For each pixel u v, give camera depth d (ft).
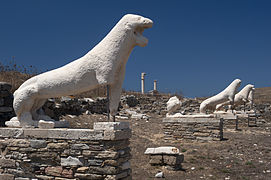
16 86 38.37
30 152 16.33
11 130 17.02
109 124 14.48
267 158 28.99
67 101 42.83
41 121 16.61
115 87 16.10
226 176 22.30
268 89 132.26
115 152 14.38
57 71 16.83
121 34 15.25
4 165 16.96
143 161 25.67
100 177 14.47
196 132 39.11
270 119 69.21
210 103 52.80
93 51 15.84
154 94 88.99
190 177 21.58
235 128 53.47
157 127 49.08
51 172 15.66
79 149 15.03
